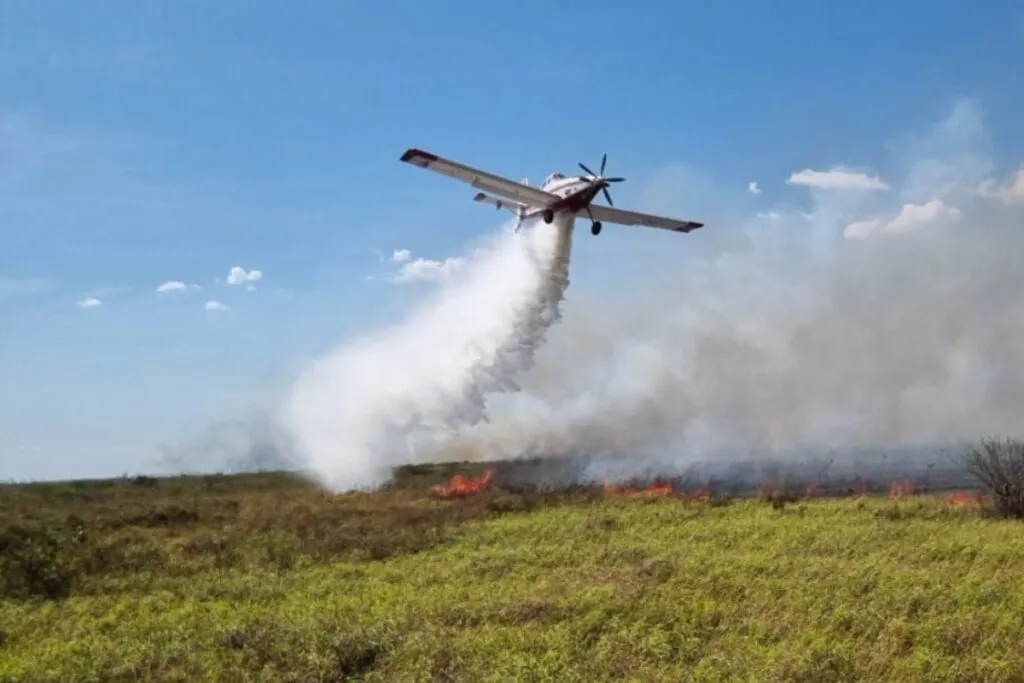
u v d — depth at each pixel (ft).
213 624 42.27
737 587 43.60
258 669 35.06
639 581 45.60
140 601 48.98
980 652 33.04
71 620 45.16
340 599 46.75
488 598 44.50
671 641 35.78
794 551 54.95
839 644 34.04
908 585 42.63
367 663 35.17
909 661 32.19
